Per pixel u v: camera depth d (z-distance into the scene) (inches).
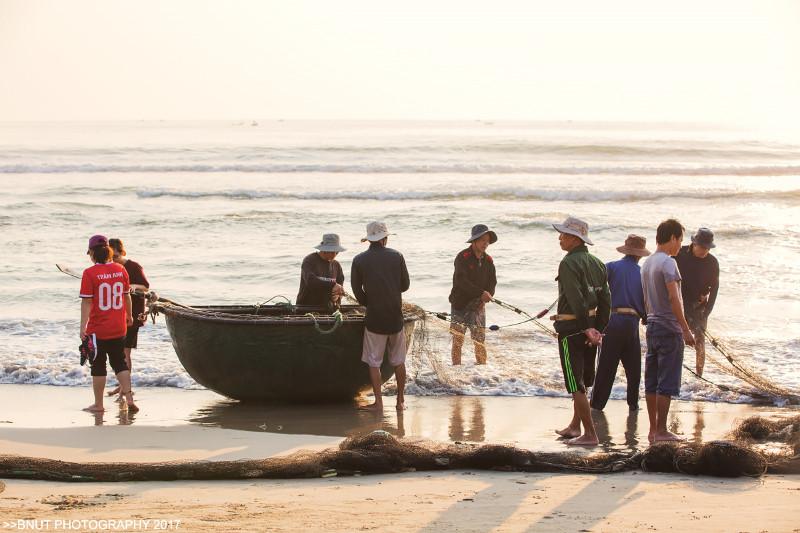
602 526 480.4
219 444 708.0
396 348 892.6
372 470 623.5
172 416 865.5
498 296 1529.3
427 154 4923.7
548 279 1674.5
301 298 971.3
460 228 2308.1
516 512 511.2
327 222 2431.1
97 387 877.2
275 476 607.5
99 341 874.8
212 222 2447.1
